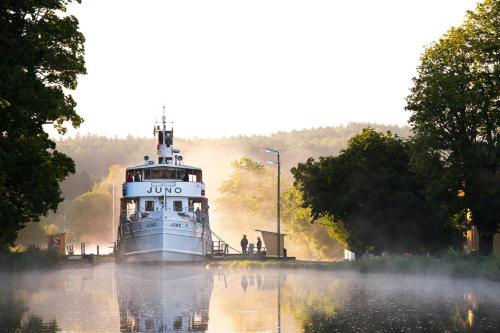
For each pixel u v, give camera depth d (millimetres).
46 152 113250
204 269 141500
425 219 138875
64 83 120625
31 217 112000
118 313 65062
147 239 155750
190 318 61281
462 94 123938
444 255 116312
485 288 88000
